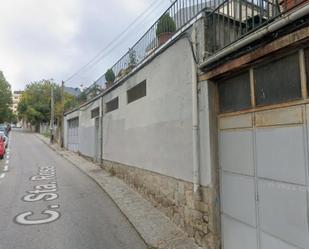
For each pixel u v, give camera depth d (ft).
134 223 23.99
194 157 19.43
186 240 20.11
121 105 40.11
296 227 12.26
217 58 16.38
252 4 15.67
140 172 32.12
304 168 11.90
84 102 72.33
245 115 15.71
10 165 60.59
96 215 26.91
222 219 17.79
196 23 19.48
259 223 14.55
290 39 11.83
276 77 13.55
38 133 191.01
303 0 12.66
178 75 22.54
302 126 12.03
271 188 13.74
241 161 16.03
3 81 213.87
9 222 24.93
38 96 219.00
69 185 40.60
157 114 26.91
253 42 13.71
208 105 18.33
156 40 27.96
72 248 19.71
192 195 20.24
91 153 63.05
